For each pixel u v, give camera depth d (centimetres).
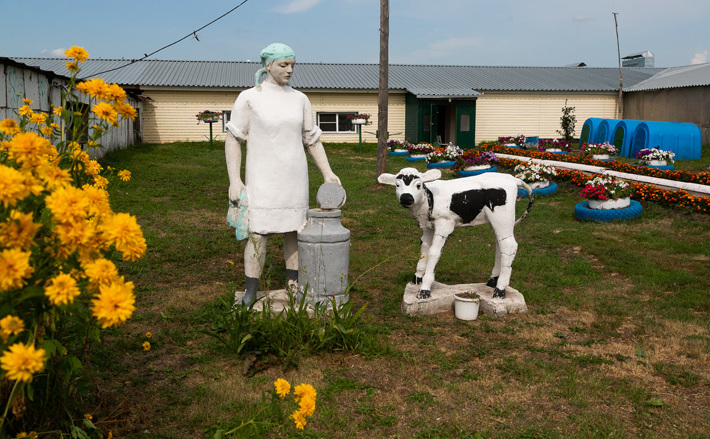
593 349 464
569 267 709
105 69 2536
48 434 287
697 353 449
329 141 2552
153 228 895
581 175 1341
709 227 928
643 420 352
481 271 697
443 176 1627
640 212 1023
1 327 206
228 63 2873
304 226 524
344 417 351
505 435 333
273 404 279
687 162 1792
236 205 528
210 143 2198
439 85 2634
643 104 2622
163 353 443
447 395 383
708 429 339
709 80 2258
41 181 232
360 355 446
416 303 544
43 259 233
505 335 495
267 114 509
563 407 368
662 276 661
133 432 326
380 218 1043
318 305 465
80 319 263
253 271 534
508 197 545
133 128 2191
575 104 2741
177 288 614
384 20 1394
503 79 2844
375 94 2569
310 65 2928
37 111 1096
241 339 433
